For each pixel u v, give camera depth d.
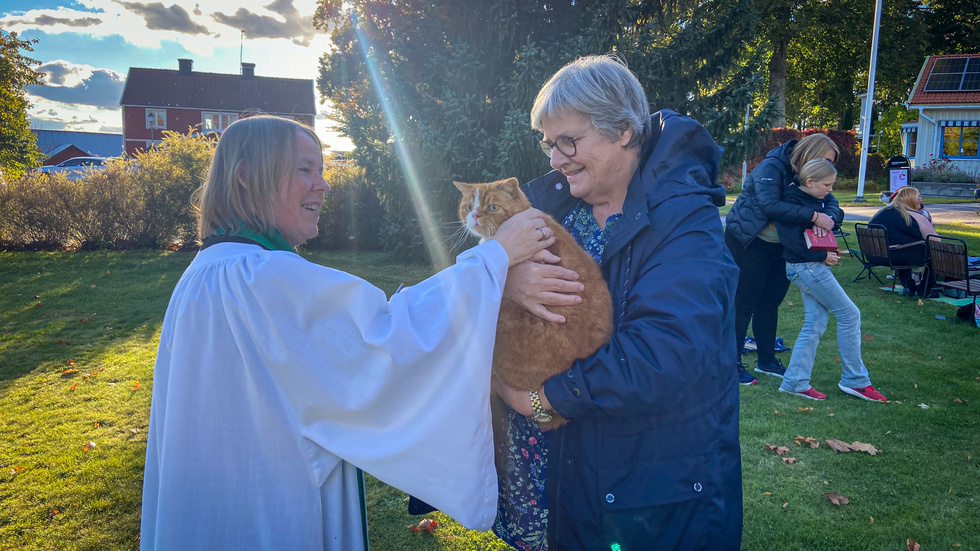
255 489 1.25
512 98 8.66
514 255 1.49
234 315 1.25
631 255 1.54
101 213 12.22
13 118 26.55
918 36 27.75
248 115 1.67
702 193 1.50
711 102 9.12
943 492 3.21
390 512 3.20
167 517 1.24
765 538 2.85
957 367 5.11
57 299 8.19
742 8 8.60
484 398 1.32
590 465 1.42
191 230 12.51
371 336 1.24
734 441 1.42
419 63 9.56
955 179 22.84
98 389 4.96
